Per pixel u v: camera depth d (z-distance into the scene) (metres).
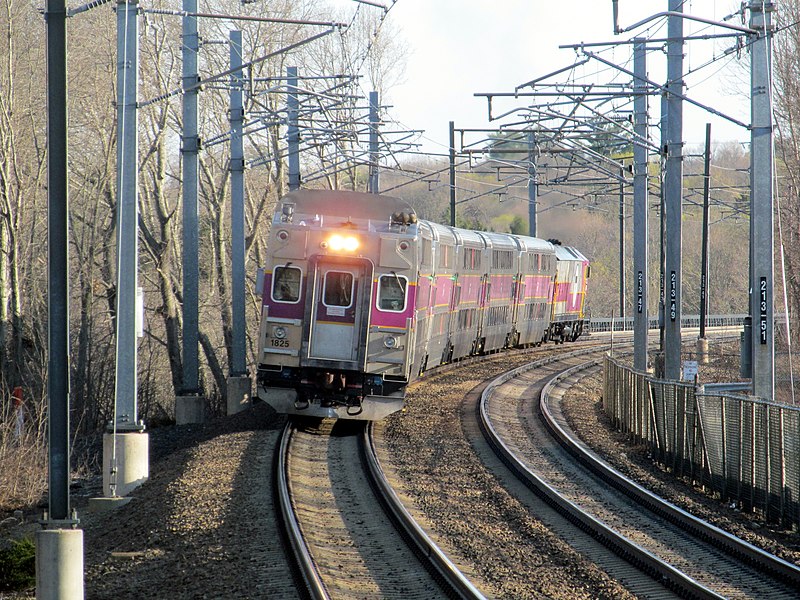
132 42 72.81
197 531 51.50
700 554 48.69
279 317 79.62
